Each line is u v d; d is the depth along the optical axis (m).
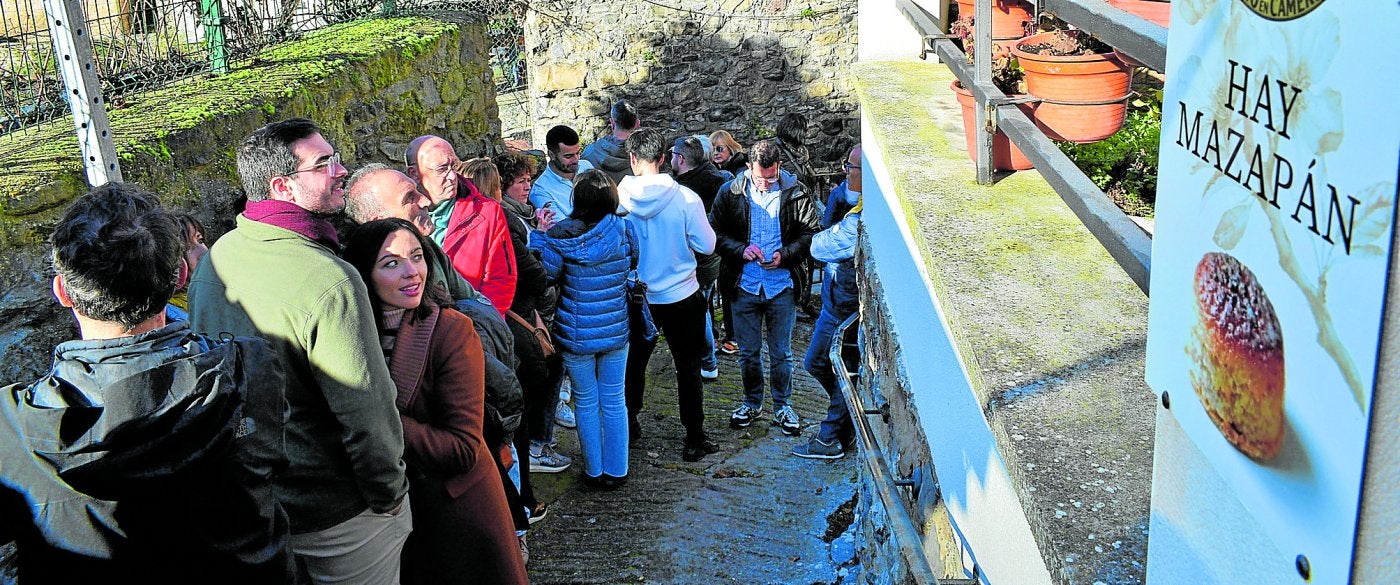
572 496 4.57
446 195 3.57
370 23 6.43
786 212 4.97
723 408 5.56
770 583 3.97
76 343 1.76
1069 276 1.90
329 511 2.39
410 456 2.56
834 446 4.93
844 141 10.80
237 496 1.87
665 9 10.33
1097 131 2.29
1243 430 0.84
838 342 3.51
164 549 1.79
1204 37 0.88
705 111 10.65
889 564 3.11
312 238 2.38
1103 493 1.31
